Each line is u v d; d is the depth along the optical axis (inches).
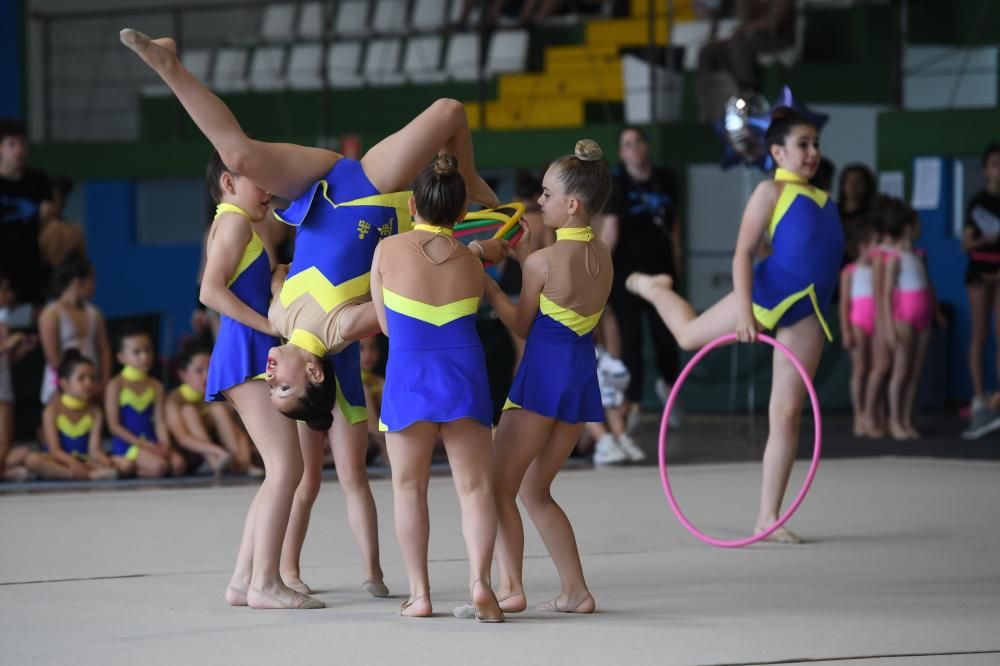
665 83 1330.0
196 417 848.3
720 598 473.7
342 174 465.7
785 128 597.3
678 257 1006.4
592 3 1546.5
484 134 1331.2
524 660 384.8
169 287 1535.4
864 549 569.3
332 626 430.9
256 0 1807.3
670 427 1047.6
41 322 865.5
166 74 443.2
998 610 451.8
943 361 1175.0
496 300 458.6
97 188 1553.9
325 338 453.7
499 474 450.6
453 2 1590.8
